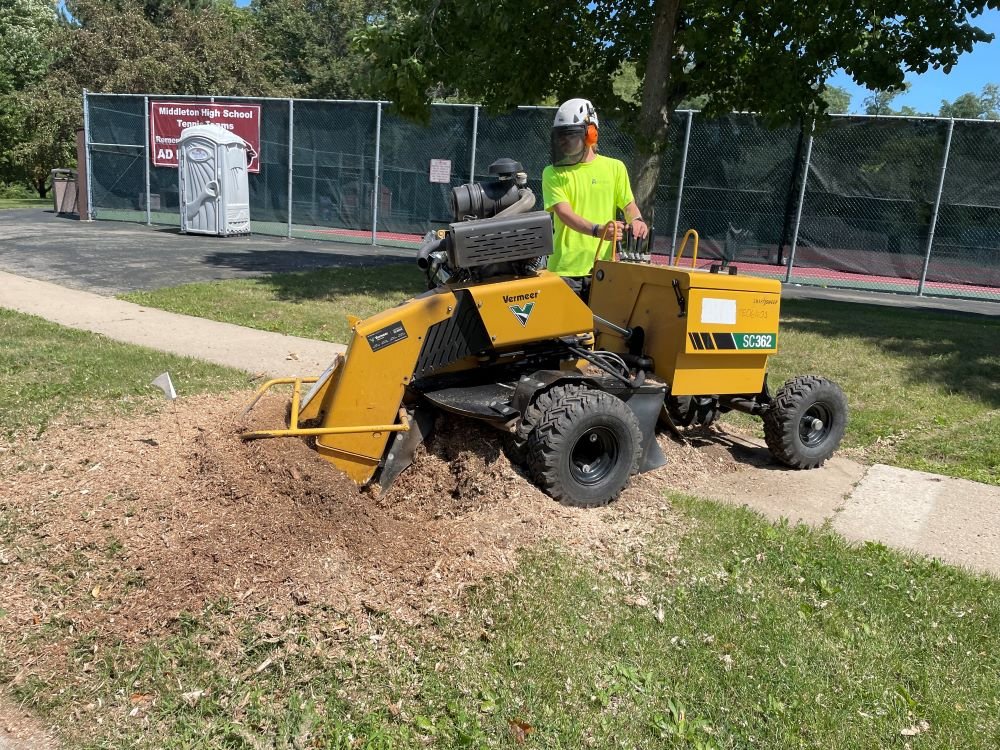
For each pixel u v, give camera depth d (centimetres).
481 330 427
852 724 284
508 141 1778
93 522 379
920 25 1038
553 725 275
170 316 931
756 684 302
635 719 281
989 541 448
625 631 327
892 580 387
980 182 1566
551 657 308
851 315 1237
